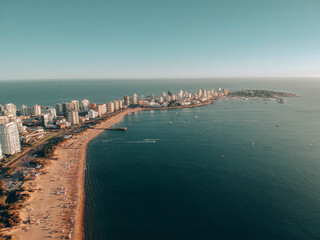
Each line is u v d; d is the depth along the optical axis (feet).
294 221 528.22
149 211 575.79
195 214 561.43
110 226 524.11
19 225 520.83
